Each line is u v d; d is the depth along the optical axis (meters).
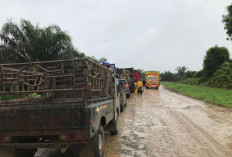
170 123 9.32
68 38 17.31
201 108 13.95
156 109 13.58
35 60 16.31
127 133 7.66
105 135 7.40
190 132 7.76
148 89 38.84
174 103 16.77
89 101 4.13
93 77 4.63
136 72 34.12
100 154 4.74
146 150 5.85
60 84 6.44
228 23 31.33
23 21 16.59
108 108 6.00
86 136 3.88
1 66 4.40
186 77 71.69
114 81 7.91
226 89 29.97
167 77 101.19
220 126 8.70
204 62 45.53
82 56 18.73
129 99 20.12
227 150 5.84
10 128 4.07
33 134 4.01
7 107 4.07
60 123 3.93
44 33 16.70
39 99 5.92
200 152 5.69
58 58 16.92
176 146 6.19
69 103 3.94
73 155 5.26
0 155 4.48
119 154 5.56
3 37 16.11
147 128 8.41
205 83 42.88
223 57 43.19
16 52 15.98
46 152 4.73
